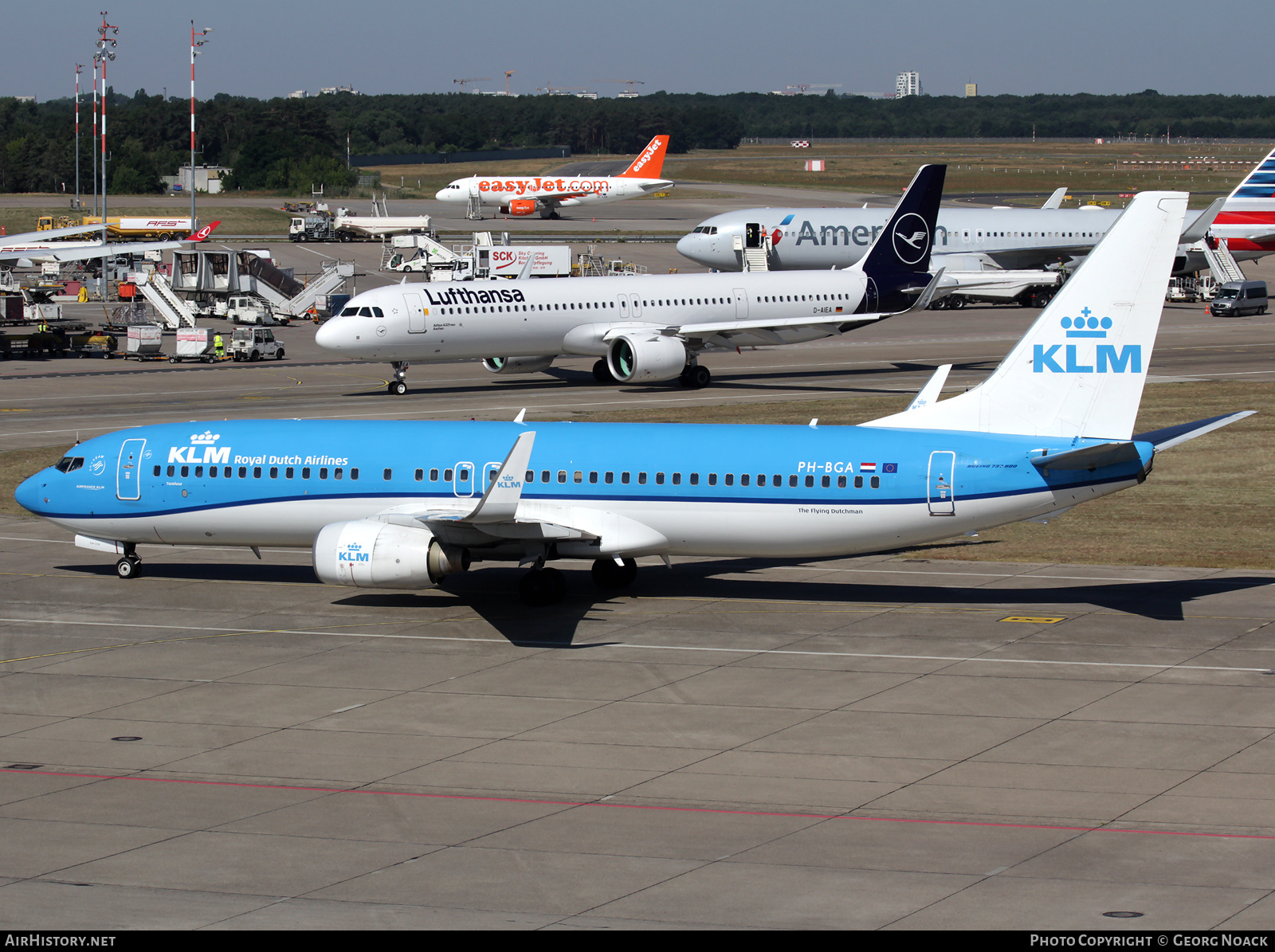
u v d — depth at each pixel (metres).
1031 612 76.75
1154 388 161.38
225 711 60.16
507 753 54.72
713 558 82.62
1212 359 187.00
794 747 55.12
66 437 134.50
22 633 73.00
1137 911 40.03
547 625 74.44
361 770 52.84
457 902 40.94
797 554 76.94
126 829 46.97
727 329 162.00
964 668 66.00
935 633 72.44
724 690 62.75
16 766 53.38
